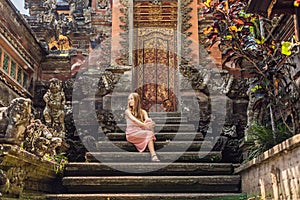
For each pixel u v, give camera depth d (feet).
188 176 15.28
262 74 15.98
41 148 12.89
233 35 16.69
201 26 27.32
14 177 11.14
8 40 20.77
